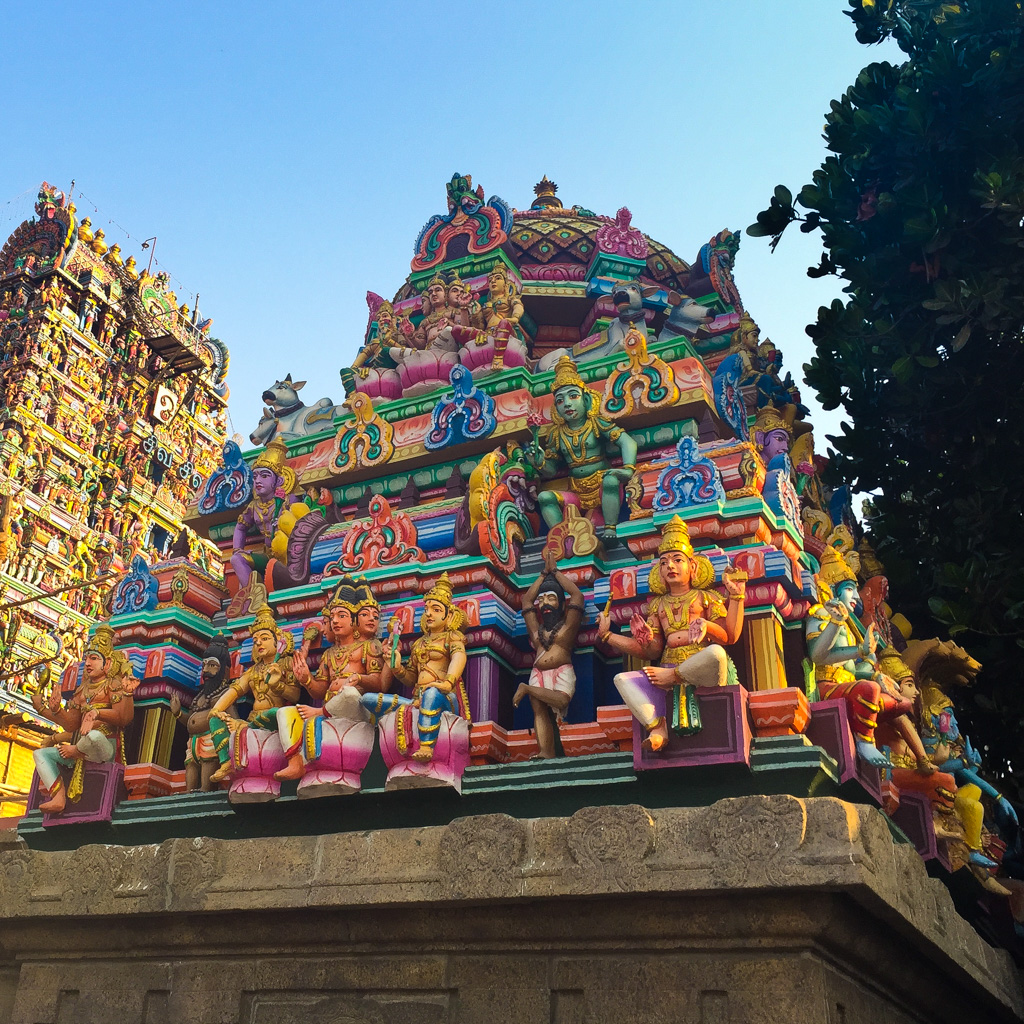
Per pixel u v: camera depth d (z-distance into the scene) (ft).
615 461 36.17
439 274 46.83
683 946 24.11
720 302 48.88
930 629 43.45
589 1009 24.36
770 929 23.25
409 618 32.65
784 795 23.43
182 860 28.86
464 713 29.84
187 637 39.22
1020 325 38.45
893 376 42.37
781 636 30.12
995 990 31.45
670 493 31.24
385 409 42.65
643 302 45.85
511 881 24.80
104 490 124.67
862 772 27.81
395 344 45.39
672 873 23.56
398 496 40.65
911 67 42.22
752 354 44.45
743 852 23.21
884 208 39.75
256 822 31.14
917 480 44.16
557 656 30.22
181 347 133.28
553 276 50.11
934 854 30.96
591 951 24.97
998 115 38.60
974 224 38.63
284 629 35.35
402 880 26.03
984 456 39.78
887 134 39.37
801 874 22.61
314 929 27.48
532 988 25.03
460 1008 25.52
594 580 32.40
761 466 31.60
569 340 50.55
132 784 34.76
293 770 29.55
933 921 26.94
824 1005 22.70
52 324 124.26
